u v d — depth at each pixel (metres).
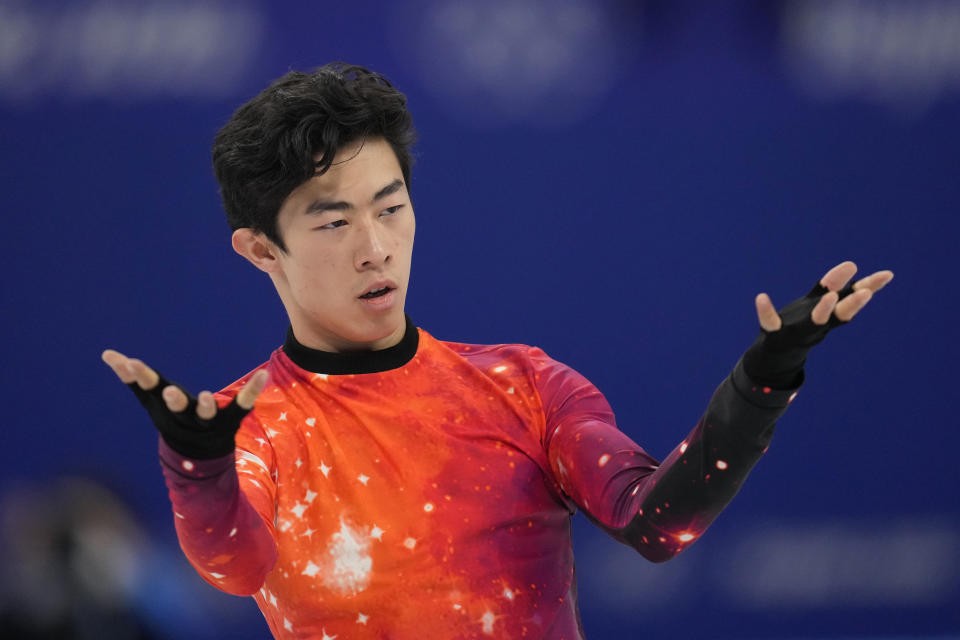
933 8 21.34
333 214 6.82
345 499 6.77
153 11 20.61
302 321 7.26
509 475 6.91
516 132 21.11
